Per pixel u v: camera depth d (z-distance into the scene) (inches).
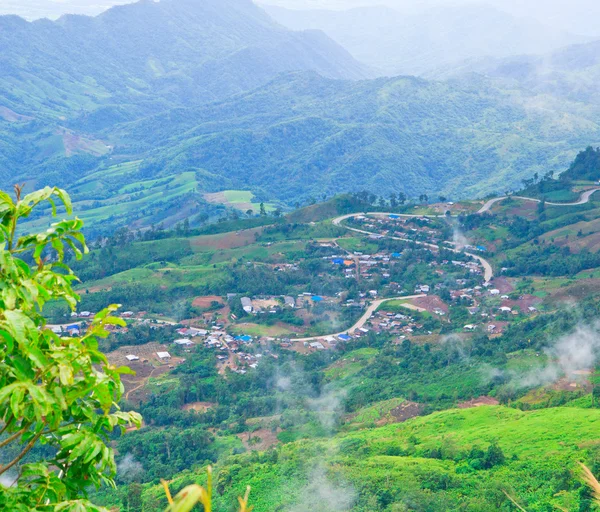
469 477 2449.6
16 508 276.7
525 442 2760.8
